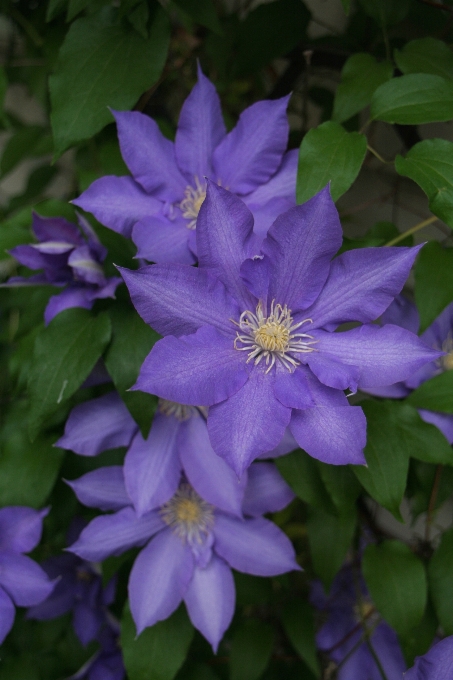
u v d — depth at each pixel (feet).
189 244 1.97
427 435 2.06
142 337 1.97
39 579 2.13
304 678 2.48
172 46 2.63
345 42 2.41
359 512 2.42
